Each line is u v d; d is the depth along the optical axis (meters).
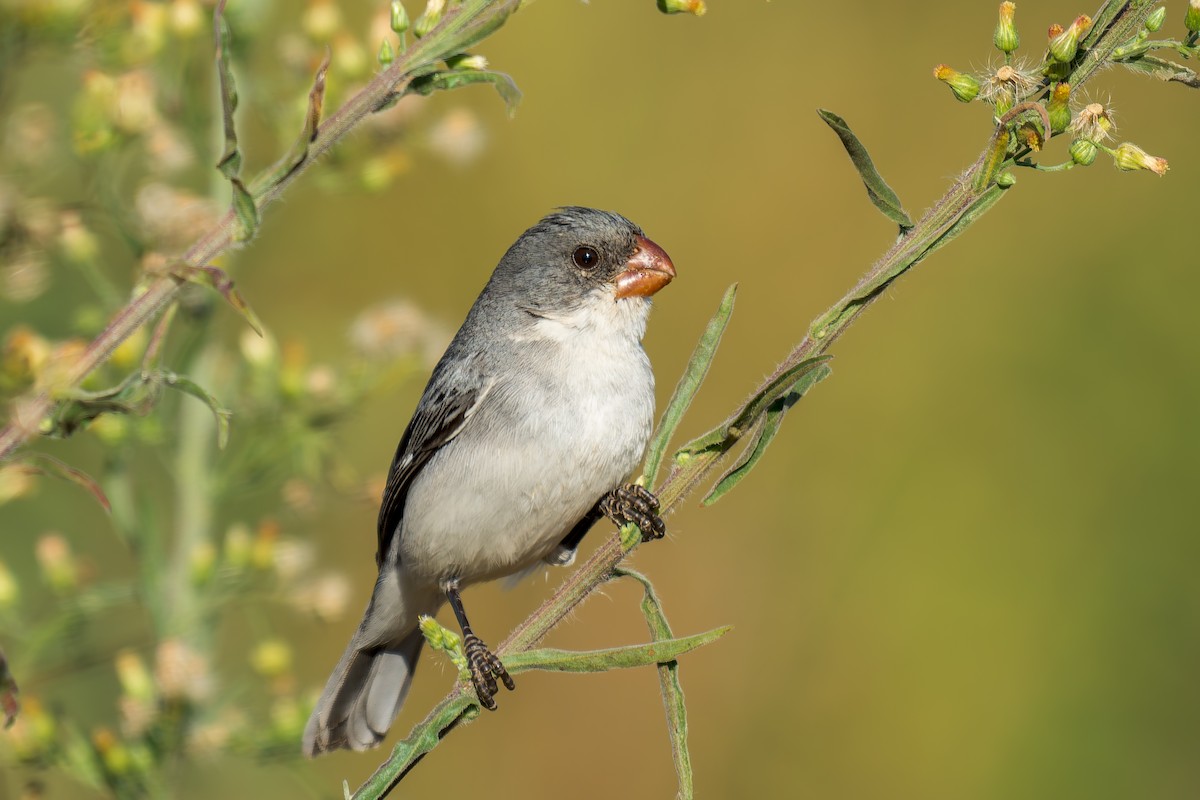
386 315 8.35
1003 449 13.12
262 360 8.09
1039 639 12.34
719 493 5.21
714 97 14.52
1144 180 13.75
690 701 12.81
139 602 7.94
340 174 8.16
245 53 8.12
